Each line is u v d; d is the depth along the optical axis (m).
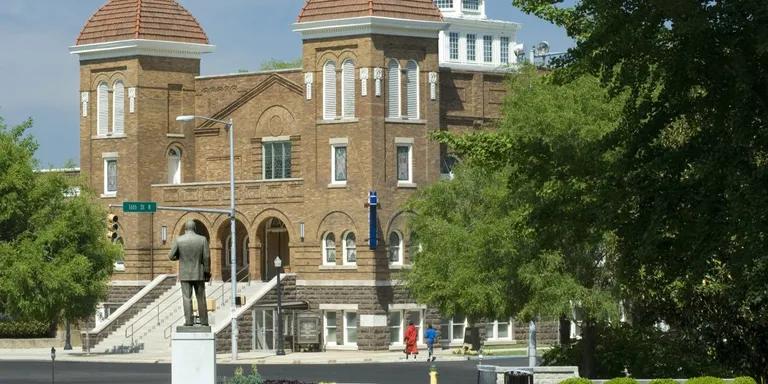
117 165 94.06
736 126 30.50
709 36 31.03
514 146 37.34
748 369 36.81
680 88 32.78
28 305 67.56
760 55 30.64
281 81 91.19
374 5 85.12
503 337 89.94
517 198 55.09
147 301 90.00
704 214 31.39
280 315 81.62
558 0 35.94
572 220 35.72
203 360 41.50
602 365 53.22
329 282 86.25
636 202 33.12
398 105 86.25
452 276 66.88
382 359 77.69
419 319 86.00
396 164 86.06
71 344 93.75
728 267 32.03
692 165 32.25
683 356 50.62
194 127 95.06
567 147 36.94
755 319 35.28
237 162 93.19
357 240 85.31
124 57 93.75
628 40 32.38
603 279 53.97
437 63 87.25
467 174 73.81
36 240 67.81
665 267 33.38
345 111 86.31
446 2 138.75
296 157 90.38
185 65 94.75
